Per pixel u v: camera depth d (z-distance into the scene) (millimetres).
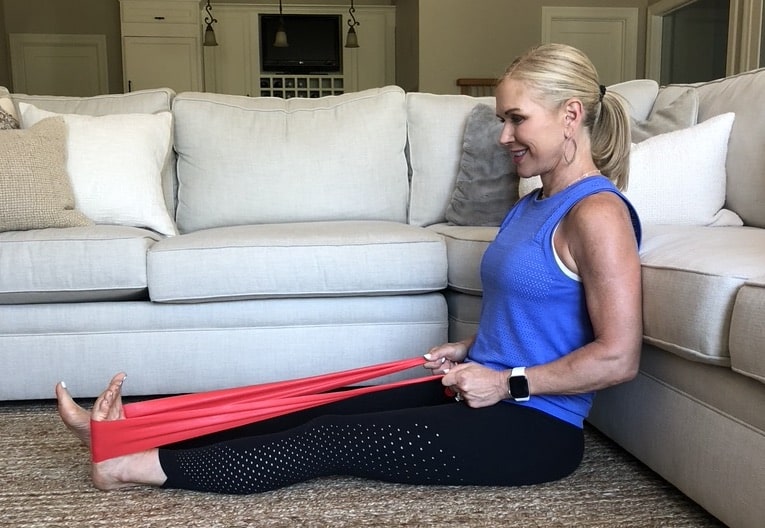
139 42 7012
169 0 6984
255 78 7680
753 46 4617
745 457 1138
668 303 1271
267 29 7641
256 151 2516
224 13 7535
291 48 7676
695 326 1198
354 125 2564
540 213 1295
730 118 2086
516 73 1255
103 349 1979
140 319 1979
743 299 1112
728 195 2129
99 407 1386
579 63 1258
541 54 1259
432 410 1338
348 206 2531
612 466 1540
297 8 7617
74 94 7484
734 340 1118
